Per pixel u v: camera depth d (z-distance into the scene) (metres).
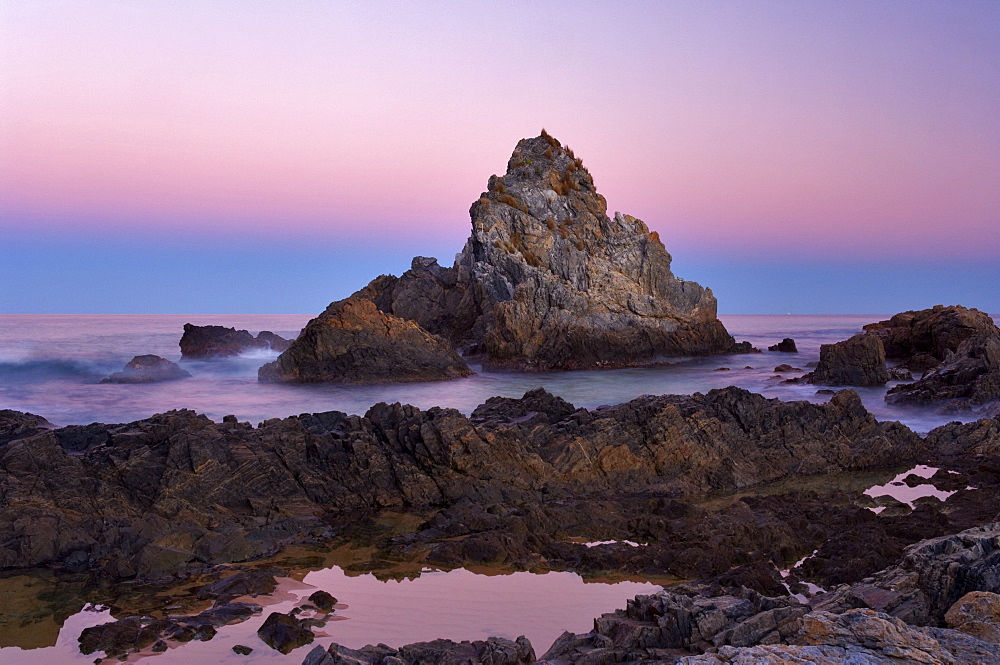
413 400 42.22
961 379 38.28
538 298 62.59
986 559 12.11
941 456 25.97
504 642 11.13
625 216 71.81
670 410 24.25
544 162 75.19
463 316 69.00
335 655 10.34
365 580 15.30
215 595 14.48
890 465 25.11
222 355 62.81
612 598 14.34
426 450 21.72
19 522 16.66
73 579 15.34
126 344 78.31
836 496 20.75
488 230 68.06
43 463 18.78
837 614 11.08
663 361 63.53
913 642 10.02
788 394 43.09
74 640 12.71
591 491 21.61
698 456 23.28
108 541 16.77
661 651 10.57
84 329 113.00
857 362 46.34
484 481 21.20
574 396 44.06
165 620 13.29
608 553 16.12
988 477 22.67
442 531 18.12
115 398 42.38
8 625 13.28
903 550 15.51
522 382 50.69
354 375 49.78
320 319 52.47
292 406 39.78
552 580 15.25
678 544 16.59
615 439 23.41
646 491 21.81
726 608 10.95
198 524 17.70
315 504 20.20
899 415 34.28
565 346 60.16
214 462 19.55
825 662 9.51
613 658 10.39
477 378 52.91
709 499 21.42
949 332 57.38
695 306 69.50
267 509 19.14
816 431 25.66
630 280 67.06
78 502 17.95
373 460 21.30
